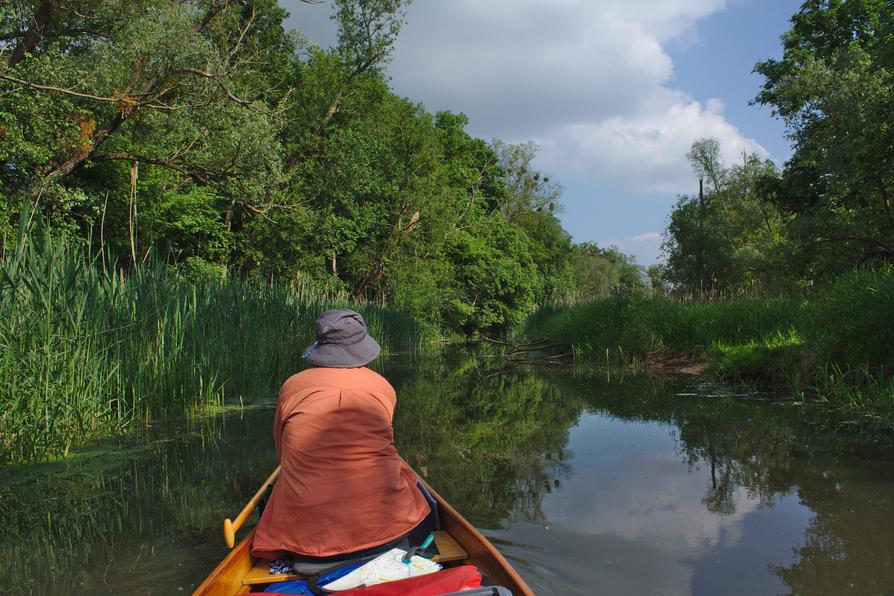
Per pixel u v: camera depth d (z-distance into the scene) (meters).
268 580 2.99
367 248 28.62
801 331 9.84
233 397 10.01
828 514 4.18
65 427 6.50
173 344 8.62
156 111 15.19
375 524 3.05
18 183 13.08
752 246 28.00
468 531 3.22
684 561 3.48
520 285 42.81
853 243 16.75
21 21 13.38
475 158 47.69
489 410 9.12
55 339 6.63
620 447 6.43
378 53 25.77
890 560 3.42
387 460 3.18
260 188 17.22
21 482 5.41
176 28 13.72
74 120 13.34
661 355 14.39
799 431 6.77
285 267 23.23
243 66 19.55
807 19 25.39
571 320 19.08
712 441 6.52
